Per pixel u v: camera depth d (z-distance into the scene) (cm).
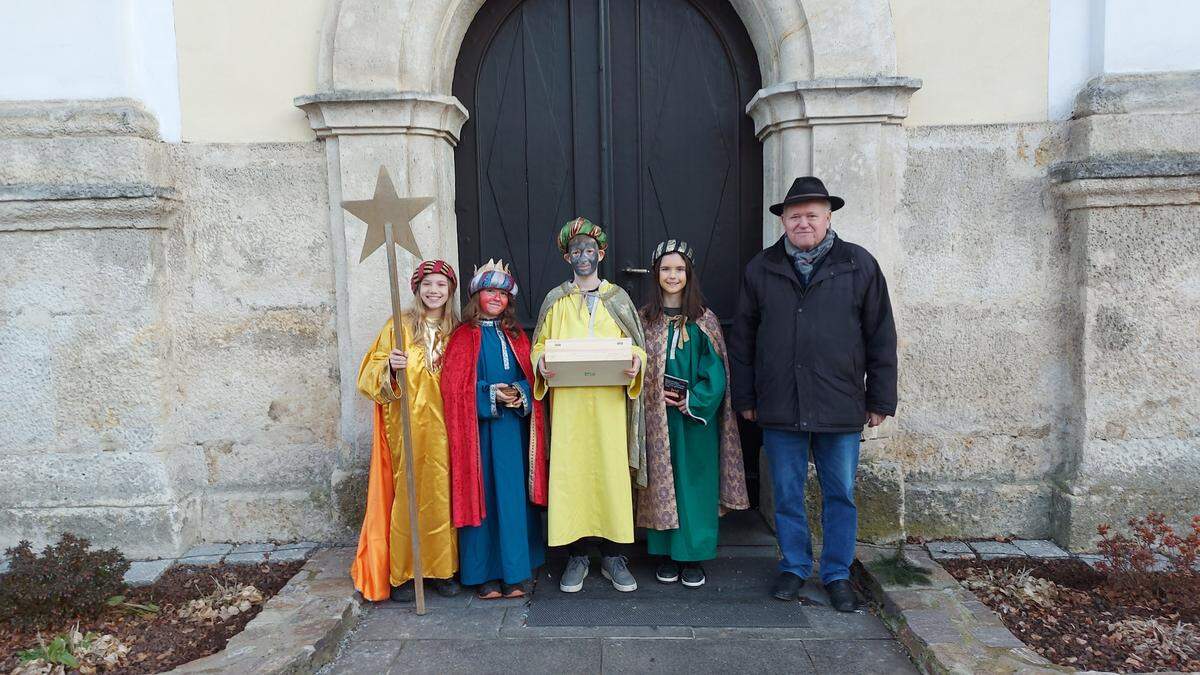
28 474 361
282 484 385
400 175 362
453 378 311
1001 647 264
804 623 303
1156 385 354
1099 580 324
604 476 317
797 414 301
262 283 377
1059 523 363
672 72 400
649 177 405
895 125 363
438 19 364
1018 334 371
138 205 348
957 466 379
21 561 294
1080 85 360
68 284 357
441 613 313
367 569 317
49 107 353
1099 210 348
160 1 364
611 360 298
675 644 288
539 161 404
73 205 346
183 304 376
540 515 340
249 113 370
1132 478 355
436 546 314
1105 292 352
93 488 362
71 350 359
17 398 360
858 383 301
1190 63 345
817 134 357
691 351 323
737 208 405
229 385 381
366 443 371
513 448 320
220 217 373
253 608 313
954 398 376
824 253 301
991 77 362
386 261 365
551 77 400
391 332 318
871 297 299
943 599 301
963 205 367
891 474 361
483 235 408
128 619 301
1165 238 347
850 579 336
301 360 380
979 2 359
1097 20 353
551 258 409
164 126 369
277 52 368
